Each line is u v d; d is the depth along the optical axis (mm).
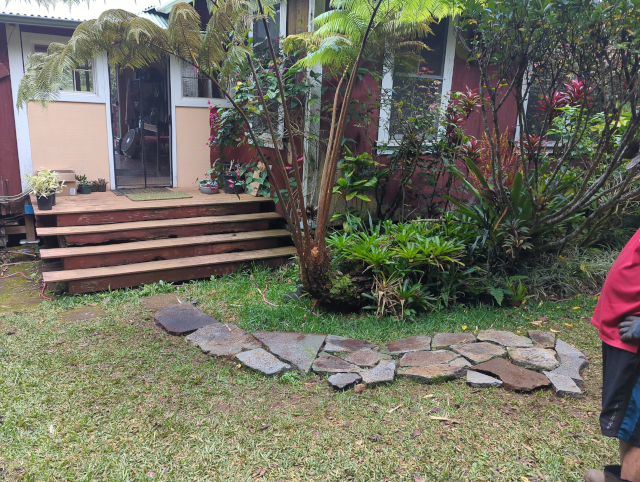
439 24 6629
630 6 3857
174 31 3895
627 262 1973
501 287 5090
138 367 3668
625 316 1956
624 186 4422
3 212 6926
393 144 6688
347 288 4785
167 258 5891
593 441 2803
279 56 6297
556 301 5160
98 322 4531
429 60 6742
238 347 3969
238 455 2676
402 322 4551
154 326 4480
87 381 3438
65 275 5188
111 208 5891
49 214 5609
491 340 4043
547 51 4562
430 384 3467
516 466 2582
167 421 2969
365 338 4242
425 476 2510
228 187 7277
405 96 6707
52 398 3201
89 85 7094
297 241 4473
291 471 2547
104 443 2760
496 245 5281
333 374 3543
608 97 4691
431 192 7020
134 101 9430
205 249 6113
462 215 5699
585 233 6168
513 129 7547
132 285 5520
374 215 6730
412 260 4859
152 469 2557
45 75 3883
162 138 8281
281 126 6445
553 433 2885
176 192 7207
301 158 6141
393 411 3117
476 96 5945
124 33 3908
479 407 3158
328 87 5980
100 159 7219
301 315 4727
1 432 2816
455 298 4949
